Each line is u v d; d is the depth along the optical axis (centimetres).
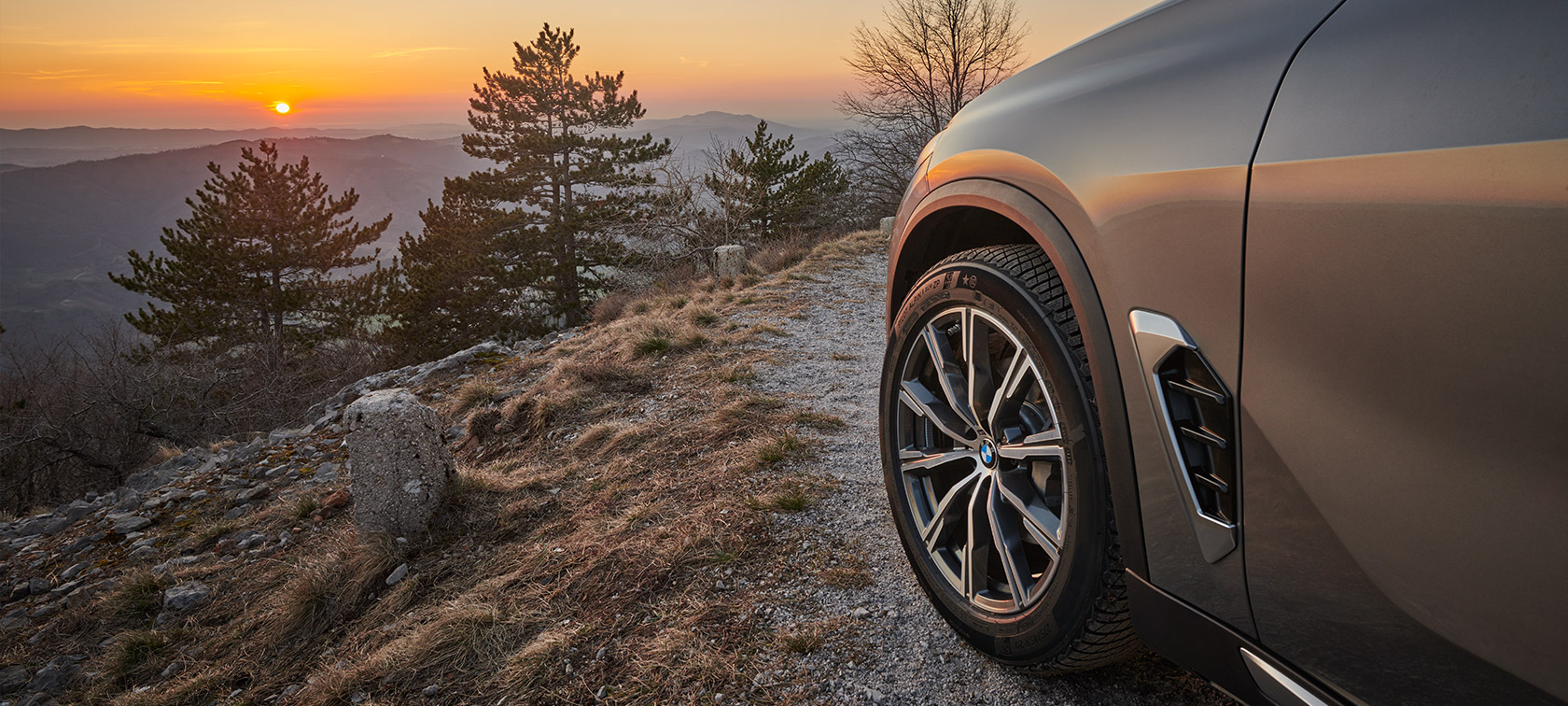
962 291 183
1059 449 157
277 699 295
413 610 323
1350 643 102
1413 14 98
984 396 181
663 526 314
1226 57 126
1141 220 129
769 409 444
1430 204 87
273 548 463
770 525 296
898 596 240
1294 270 103
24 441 1279
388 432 374
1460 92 88
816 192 2581
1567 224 75
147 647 367
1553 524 78
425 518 380
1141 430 132
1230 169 114
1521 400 79
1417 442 90
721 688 212
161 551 510
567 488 400
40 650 401
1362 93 100
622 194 3003
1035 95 174
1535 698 83
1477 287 83
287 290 2756
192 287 2627
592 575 290
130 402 1398
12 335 1551
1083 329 143
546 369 733
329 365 1977
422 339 2505
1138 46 152
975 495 185
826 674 210
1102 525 146
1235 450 115
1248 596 116
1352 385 97
